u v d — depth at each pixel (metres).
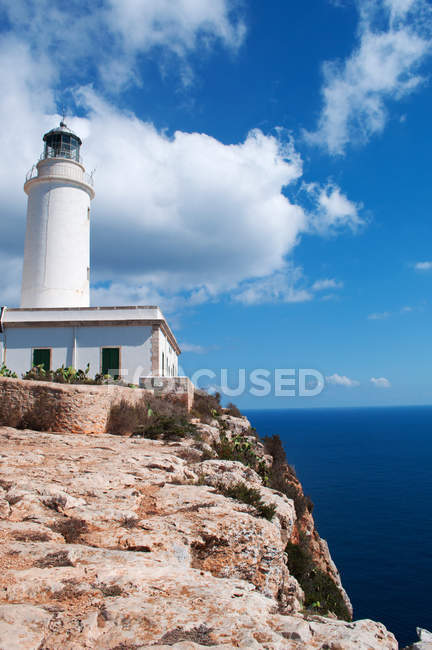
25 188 35.06
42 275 33.16
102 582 5.23
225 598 5.14
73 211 34.38
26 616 4.34
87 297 34.56
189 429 19.80
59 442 14.16
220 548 7.62
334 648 4.53
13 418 16.19
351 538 52.47
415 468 101.06
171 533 7.54
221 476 11.49
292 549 11.62
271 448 29.86
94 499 8.58
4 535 6.46
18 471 9.90
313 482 84.94
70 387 16.56
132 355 29.03
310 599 10.89
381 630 5.53
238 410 36.03
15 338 29.62
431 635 5.74
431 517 60.38
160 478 10.66
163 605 4.77
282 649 4.26
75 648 3.95
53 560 5.71
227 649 4.03
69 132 35.59
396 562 44.94
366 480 86.94
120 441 15.60
